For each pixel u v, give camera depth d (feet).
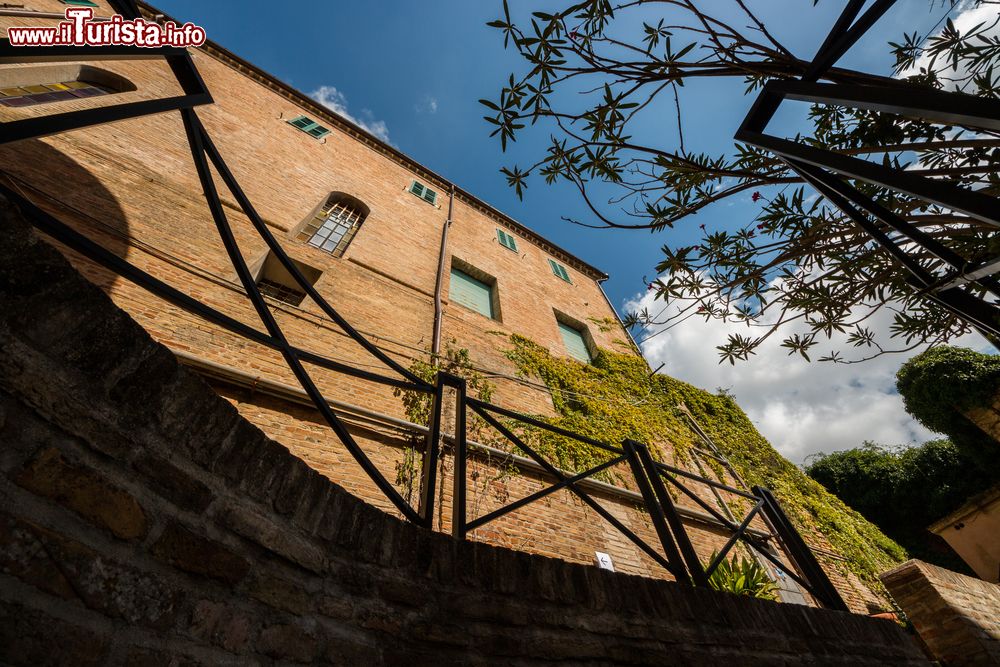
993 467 42.09
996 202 2.82
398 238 28.81
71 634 2.46
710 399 34.04
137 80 23.94
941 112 3.01
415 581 4.92
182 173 20.27
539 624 5.43
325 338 17.80
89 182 16.20
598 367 32.35
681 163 6.95
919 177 3.30
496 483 16.72
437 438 7.24
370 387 16.99
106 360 3.08
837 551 26.09
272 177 25.12
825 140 8.04
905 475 49.49
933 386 43.93
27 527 2.46
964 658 12.79
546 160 8.10
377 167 35.50
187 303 3.73
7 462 2.47
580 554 16.25
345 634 4.05
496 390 22.16
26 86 19.90
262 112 30.37
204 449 3.60
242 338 15.33
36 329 2.75
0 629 2.21
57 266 2.92
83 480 2.78
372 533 4.88
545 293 37.76
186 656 2.95
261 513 3.88
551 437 20.24
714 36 5.76
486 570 5.54
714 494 24.64
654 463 10.09
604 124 7.06
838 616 9.05
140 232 16.17
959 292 5.07
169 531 3.16
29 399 2.63
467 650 4.72
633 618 6.29
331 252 24.97
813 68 4.39
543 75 6.86
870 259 7.96
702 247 9.19
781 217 8.70
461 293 29.66
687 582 7.71
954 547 45.01
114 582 2.75
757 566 17.19
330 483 4.74
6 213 2.74
